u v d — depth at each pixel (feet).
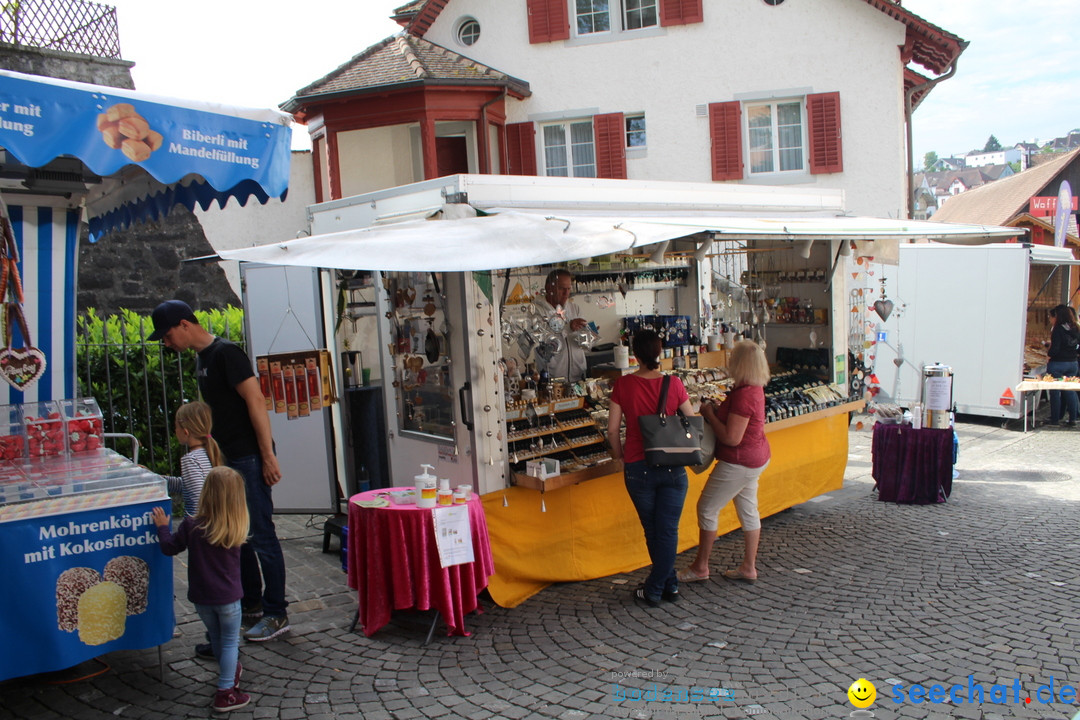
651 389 16.01
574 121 49.14
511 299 18.21
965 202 98.73
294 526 22.81
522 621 15.69
